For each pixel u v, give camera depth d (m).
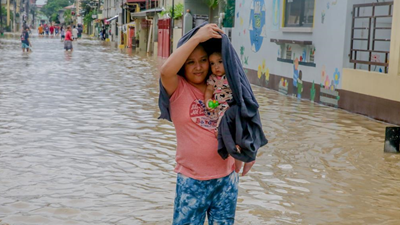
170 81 3.50
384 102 10.44
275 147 8.05
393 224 5.01
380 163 7.27
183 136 3.62
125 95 13.77
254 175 6.53
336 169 6.92
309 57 13.57
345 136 9.01
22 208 5.23
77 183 6.07
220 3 24.77
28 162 6.92
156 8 36.53
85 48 43.09
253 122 3.46
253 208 5.35
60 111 10.99
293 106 12.41
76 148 7.77
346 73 11.76
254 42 17.28
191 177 3.61
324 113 11.41
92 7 96.56
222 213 3.75
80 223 4.86
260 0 16.59
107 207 5.30
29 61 25.62
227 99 3.50
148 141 8.34
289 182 6.29
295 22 14.23
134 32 45.56
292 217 5.12
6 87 14.83
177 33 31.02
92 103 12.22
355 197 5.79
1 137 8.38
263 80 16.56
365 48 12.01
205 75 3.60
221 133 3.48
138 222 4.92
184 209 3.65
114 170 6.64
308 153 7.74
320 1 12.85
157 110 11.44
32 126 9.34
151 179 6.30
